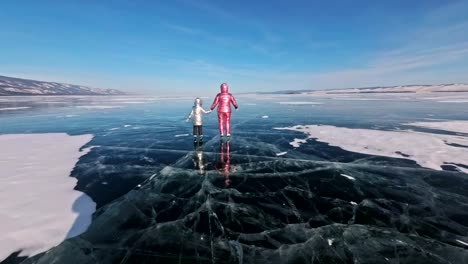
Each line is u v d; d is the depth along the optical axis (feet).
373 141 30.32
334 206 14.08
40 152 26.91
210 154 25.34
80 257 10.02
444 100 123.44
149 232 11.73
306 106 96.37
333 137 33.32
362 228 11.94
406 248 10.48
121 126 46.14
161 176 19.08
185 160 23.38
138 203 14.69
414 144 28.32
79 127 45.03
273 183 17.43
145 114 70.44
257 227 12.09
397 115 58.49
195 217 13.05
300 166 21.12
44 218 12.94
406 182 17.43
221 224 12.35
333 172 19.54
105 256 10.08
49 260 9.84
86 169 21.06
